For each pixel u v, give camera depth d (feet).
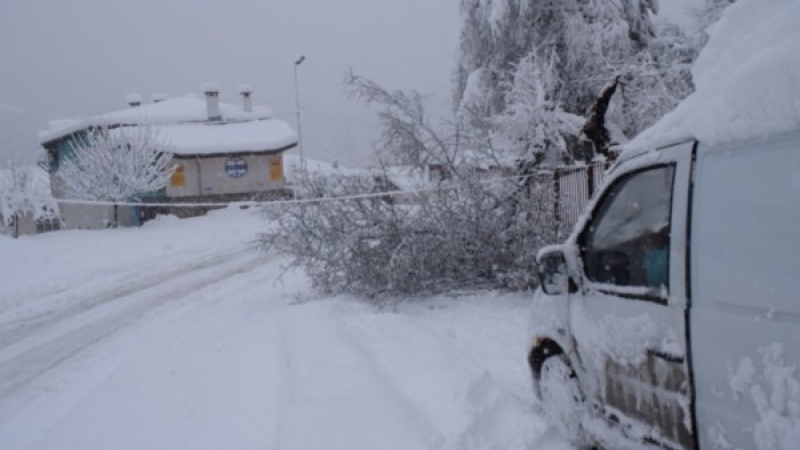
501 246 28.50
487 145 30.12
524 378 17.54
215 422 16.21
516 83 38.09
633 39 53.31
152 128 106.32
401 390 16.31
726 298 8.41
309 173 32.99
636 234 10.72
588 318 12.04
